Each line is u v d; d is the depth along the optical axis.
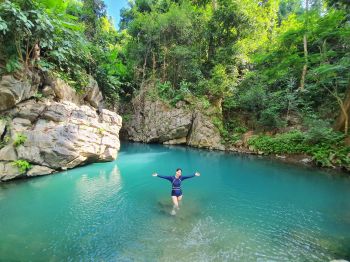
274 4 24.39
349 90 13.88
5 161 9.62
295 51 16.41
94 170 11.87
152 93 21.48
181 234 5.92
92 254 5.04
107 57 21.03
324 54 14.64
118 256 4.96
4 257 4.90
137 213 7.09
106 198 8.27
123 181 10.26
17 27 9.71
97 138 12.81
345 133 13.53
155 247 5.30
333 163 12.94
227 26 21.12
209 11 23.52
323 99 17.52
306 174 11.91
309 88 16.70
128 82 23.05
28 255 4.98
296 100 17.62
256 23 21.45
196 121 19.61
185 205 7.83
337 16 13.58
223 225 6.45
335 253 5.21
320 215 7.23
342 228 6.40
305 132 15.34
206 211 7.37
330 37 15.64
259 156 16.28
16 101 10.52
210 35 21.58
